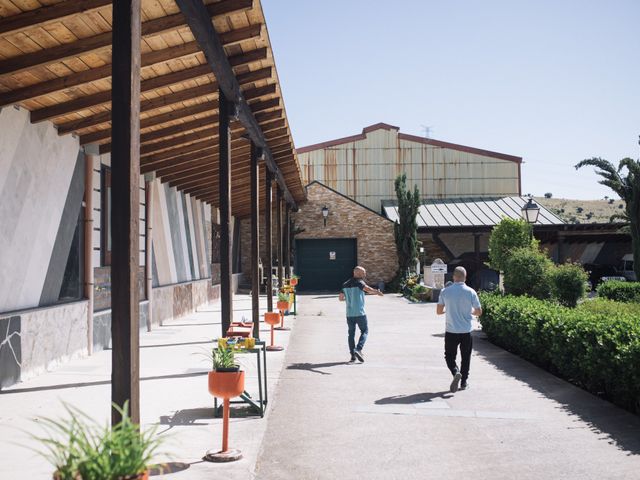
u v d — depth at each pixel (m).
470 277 31.75
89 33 6.44
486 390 7.34
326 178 35.88
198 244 20.36
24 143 7.91
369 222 30.25
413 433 5.44
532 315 9.34
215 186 19.06
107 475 2.15
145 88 8.34
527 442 5.17
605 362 6.64
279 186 20.80
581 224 28.06
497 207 32.31
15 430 5.24
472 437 5.32
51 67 7.00
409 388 7.45
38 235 8.30
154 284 14.79
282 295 14.10
